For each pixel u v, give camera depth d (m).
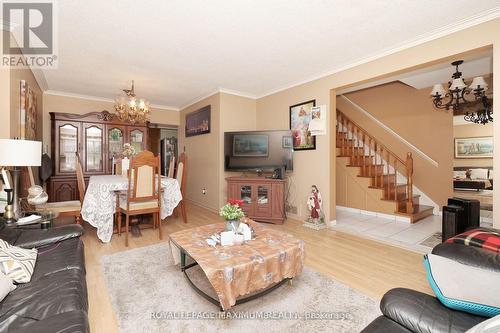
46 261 1.52
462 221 2.44
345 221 3.96
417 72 3.62
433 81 4.06
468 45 2.24
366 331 0.91
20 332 0.88
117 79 3.86
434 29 2.39
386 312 0.99
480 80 3.32
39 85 4.03
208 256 1.67
